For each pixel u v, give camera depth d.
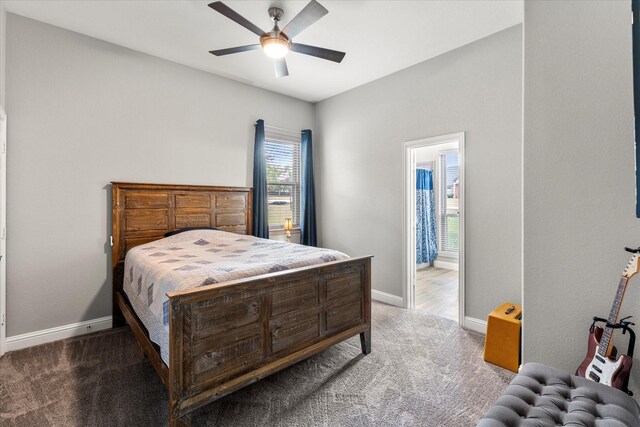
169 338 1.50
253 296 1.78
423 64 3.42
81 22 2.72
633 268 1.39
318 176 4.83
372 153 4.01
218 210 3.78
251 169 4.16
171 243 3.05
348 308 2.36
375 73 3.74
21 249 2.63
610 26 1.53
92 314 2.98
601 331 1.50
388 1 2.40
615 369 1.34
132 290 2.51
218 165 3.85
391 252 3.80
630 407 1.15
